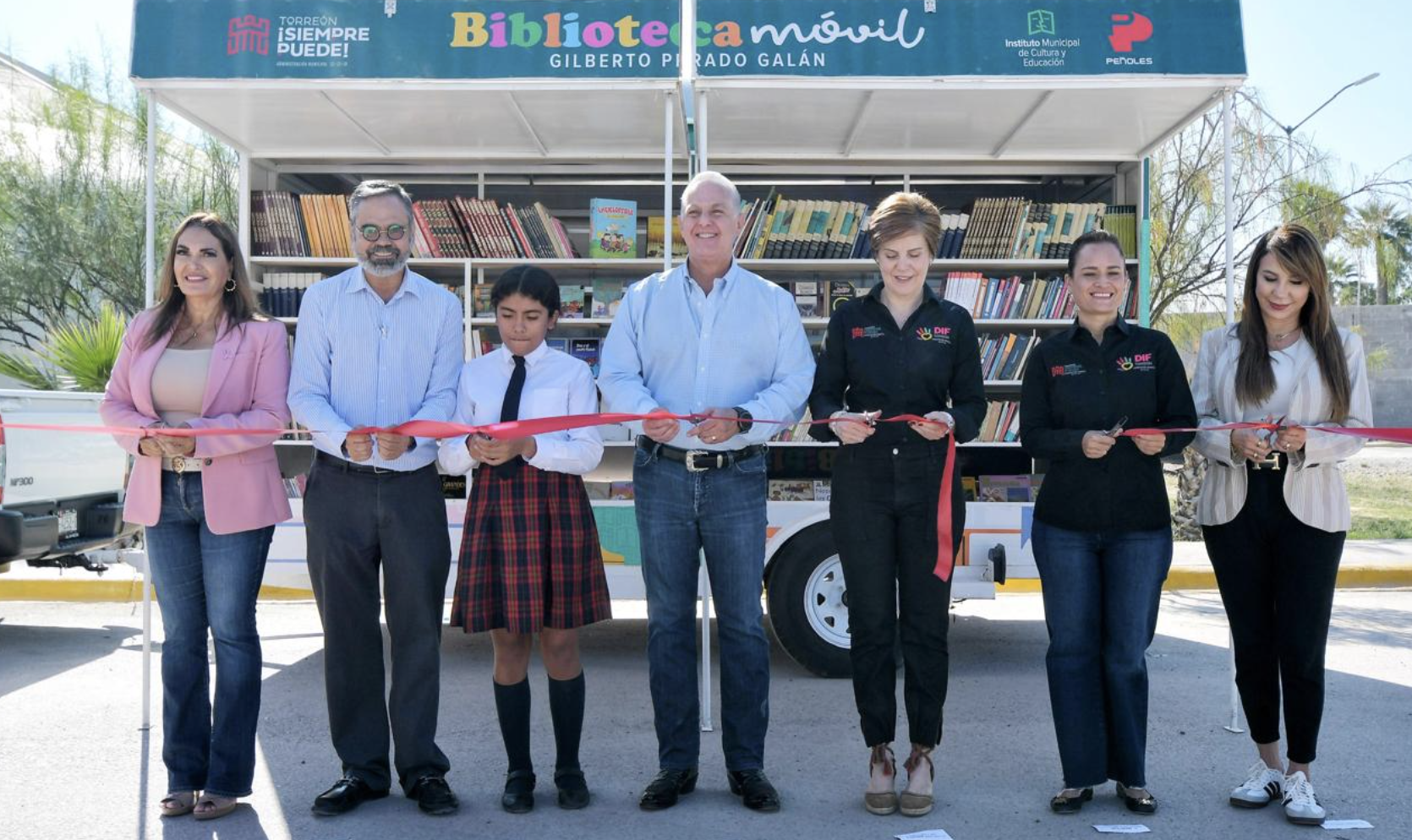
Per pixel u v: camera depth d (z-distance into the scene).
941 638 3.43
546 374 3.50
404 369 3.43
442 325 3.51
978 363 3.54
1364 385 3.44
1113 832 3.27
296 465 5.95
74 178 12.80
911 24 4.75
